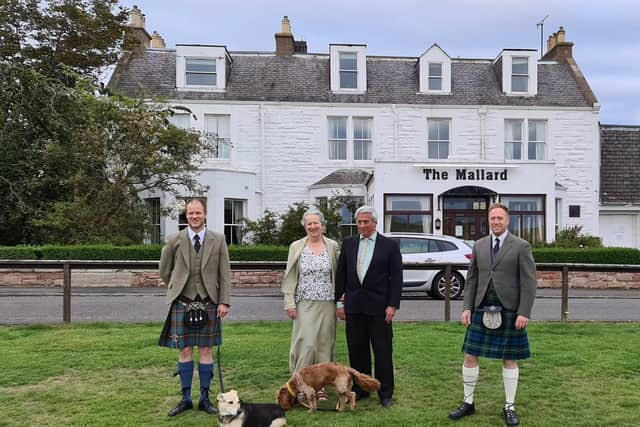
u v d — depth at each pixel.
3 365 6.60
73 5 20.61
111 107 16.94
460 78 23.92
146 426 4.78
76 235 16.64
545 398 5.59
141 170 17.33
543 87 23.67
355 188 21.30
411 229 19.81
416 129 22.77
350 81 23.16
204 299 5.23
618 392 5.75
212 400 5.51
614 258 16.75
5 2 19.67
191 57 22.38
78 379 6.15
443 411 5.21
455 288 13.57
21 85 17.47
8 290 14.38
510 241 5.07
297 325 5.67
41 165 17.88
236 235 21.16
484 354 5.03
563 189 22.23
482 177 19.83
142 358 6.93
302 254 5.74
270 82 23.05
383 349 5.46
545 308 11.82
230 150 22.27
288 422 4.91
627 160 24.20
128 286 15.57
